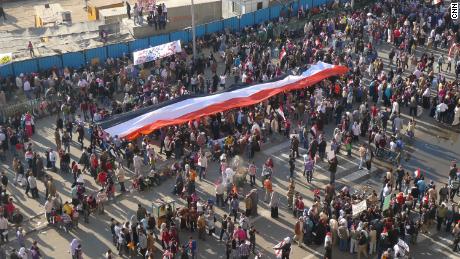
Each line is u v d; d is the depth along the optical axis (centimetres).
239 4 6009
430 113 4559
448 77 5075
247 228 3198
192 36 5509
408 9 6012
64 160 3831
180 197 3647
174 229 3153
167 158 4009
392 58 5291
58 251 3216
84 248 3238
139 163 3747
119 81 4834
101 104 4684
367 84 4912
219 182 3603
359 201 3322
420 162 4038
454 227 3228
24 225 3406
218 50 5509
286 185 3772
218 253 3209
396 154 4006
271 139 4253
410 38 5425
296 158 4034
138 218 3316
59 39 5531
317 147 3991
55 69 4878
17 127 4278
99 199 3466
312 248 3247
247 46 5300
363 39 5716
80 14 6812
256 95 4322
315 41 5403
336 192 3675
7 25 6500
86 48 5378
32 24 6525
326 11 6172
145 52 4872
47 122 4497
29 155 3803
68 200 3600
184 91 4512
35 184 3609
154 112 4066
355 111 4244
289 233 3356
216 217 3466
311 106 4425
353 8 6247
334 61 5009
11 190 3719
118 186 3747
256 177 3850
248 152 4025
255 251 3209
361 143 4200
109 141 3869
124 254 3191
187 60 5303
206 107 4131
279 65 5159
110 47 5206
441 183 3806
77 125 4184
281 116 4269
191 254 3106
